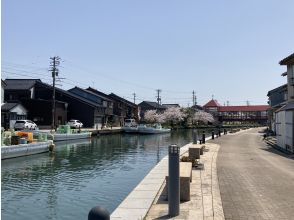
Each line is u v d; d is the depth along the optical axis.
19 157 27.55
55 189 16.38
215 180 12.06
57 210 12.91
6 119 50.47
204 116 113.75
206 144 31.27
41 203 13.88
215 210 8.06
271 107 56.38
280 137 27.48
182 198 9.00
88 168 23.00
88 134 51.19
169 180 7.72
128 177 19.53
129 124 77.94
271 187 10.82
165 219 7.43
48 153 31.72
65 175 20.27
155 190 10.60
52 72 52.53
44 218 11.96
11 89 62.06
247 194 9.79
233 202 8.85
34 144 29.59
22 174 20.56
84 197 14.77
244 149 26.14
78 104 67.94
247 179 12.29
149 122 100.00
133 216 7.79
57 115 60.41
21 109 54.91
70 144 42.53
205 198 9.25
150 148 38.34
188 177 8.98
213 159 18.83
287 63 31.91
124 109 94.56
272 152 23.80
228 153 22.58
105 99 78.50
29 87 62.69
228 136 47.25
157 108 115.19
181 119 100.12
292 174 13.50
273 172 14.03
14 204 13.77
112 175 20.23
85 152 33.34
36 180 18.66
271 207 8.38
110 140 50.91
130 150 35.81
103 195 15.09
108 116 81.31
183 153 22.36
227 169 14.88
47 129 54.44
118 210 8.31
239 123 126.88
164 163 17.41
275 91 53.75
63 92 67.38
